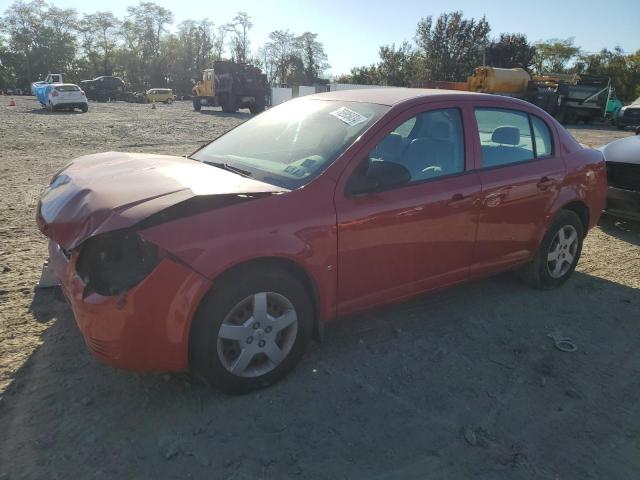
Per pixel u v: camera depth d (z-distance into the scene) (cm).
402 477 246
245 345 292
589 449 270
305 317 313
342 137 342
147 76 9394
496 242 407
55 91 2709
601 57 6031
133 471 243
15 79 8956
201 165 359
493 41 5059
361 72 5516
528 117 443
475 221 384
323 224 305
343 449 262
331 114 374
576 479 249
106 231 255
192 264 264
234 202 284
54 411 281
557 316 423
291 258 293
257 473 245
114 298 259
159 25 9412
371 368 336
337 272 319
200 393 301
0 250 514
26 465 243
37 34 8919
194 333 278
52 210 299
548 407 304
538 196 428
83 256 271
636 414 301
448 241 372
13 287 425
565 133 474
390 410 295
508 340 381
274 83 8231
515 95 3225
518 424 288
